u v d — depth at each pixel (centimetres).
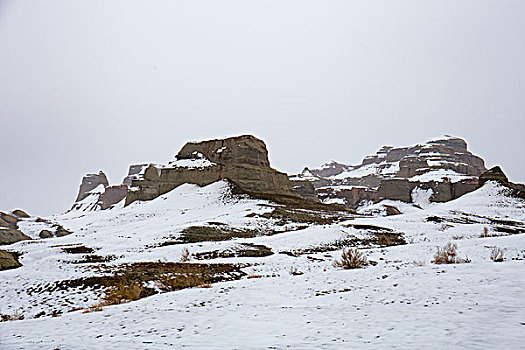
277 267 2694
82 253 3778
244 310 1374
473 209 7100
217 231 4697
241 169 8325
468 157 17875
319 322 1103
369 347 830
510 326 902
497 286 1339
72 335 1098
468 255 2325
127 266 2800
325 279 1977
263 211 5872
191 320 1226
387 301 1325
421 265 2142
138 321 1245
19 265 3409
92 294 2147
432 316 1054
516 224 5800
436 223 5078
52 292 2244
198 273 2512
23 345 1002
